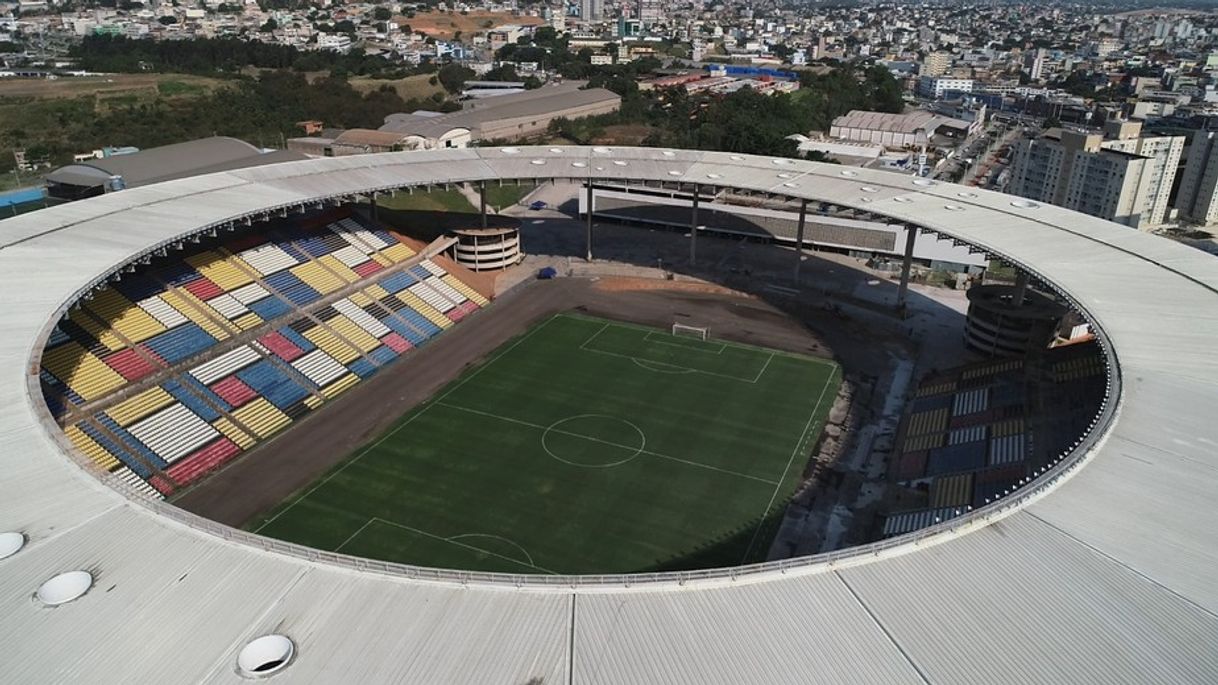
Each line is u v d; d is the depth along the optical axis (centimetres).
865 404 8575
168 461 7200
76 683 3156
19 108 18300
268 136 19600
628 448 7700
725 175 11669
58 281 6800
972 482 6875
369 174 10988
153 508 4175
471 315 10781
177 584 3666
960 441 7556
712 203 14075
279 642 3328
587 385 8906
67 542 3903
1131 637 3481
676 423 8162
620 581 3747
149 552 3862
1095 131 19962
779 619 3544
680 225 14188
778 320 10656
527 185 17250
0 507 4128
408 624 3475
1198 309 6831
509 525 6594
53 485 4322
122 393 7569
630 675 3228
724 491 7081
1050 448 6931
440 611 3553
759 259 12900
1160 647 3431
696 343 9962
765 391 8825
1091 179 15875
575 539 6438
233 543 3941
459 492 7006
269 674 3198
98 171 12862
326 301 9894
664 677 3222
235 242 10138
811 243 13262
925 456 7531
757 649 3375
